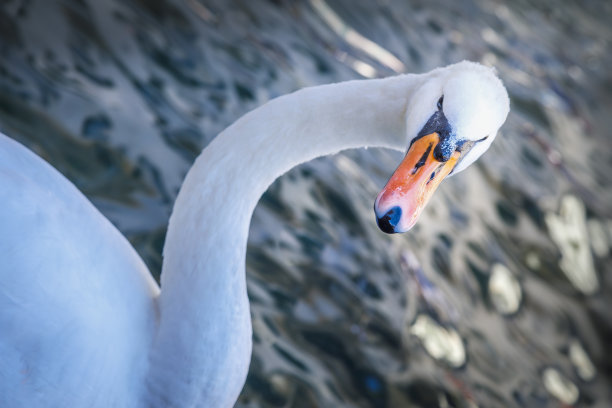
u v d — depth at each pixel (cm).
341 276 569
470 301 678
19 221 305
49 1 625
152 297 350
